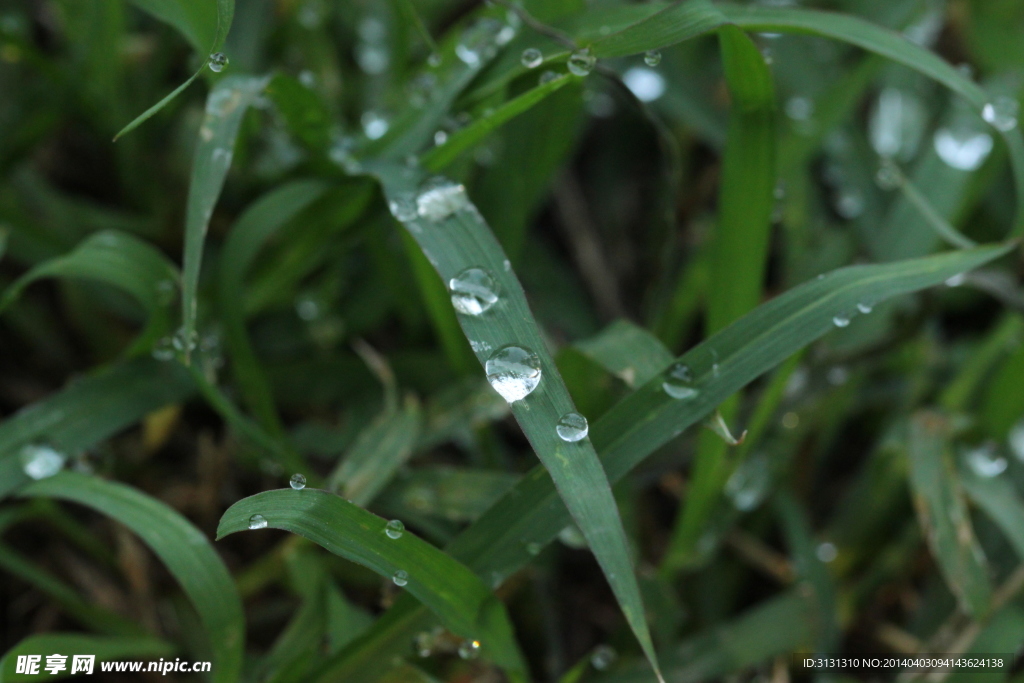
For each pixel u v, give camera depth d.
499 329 0.26
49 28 0.36
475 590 0.27
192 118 0.34
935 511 0.30
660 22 0.27
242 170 0.32
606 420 0.27
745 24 0.27
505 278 0.27
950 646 0.30
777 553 0.32
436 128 0.29
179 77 0.36
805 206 0.33
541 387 0.26
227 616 0.28
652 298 0.31
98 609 0.30
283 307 0.32
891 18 0.35
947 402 0.31
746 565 0.32
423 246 0.27
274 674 0.28
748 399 0.32
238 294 0.29
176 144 0.34
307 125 0.29
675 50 0.35
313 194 0.29
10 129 0.32
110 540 0.31
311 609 0.29
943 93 0.36
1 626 0.30
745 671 0.30
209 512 0.31
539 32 0.28
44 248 0.32
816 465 0.32
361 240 0.31
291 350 0.32
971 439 0.31
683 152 0.38
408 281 0.32
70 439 0.29
